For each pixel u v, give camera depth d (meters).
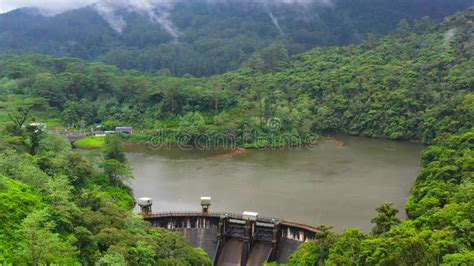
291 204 165.12
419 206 129.50
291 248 133.12
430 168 155.00
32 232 76.69
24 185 103.31
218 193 178.12
